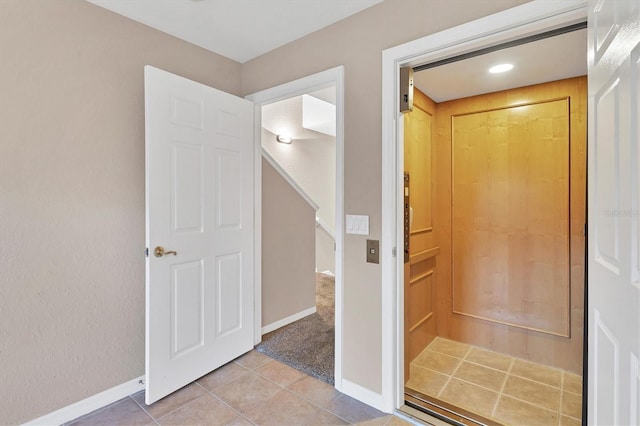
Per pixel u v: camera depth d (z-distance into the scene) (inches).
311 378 85.8
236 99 93.7
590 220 42.8
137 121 79.7
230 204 92.5
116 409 73.0
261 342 105.4
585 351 63.4
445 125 106.8
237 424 68.4
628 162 31.3
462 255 106.0
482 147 101.3
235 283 94.5
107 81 74.5
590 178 42.9
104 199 74.4
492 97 98.9
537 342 94.2
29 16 63.8
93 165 72.6
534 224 94.0
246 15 77.1
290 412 72.2
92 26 72.1
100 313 74.0
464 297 106.1
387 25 71.0
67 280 69.2
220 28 82.8
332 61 80.4
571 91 87.7
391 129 70.7
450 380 85.8
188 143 81.4
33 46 64.4
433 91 98.1
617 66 33.8
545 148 91.8
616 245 34.4
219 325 90.0
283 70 91.1
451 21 62.9
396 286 72.7
